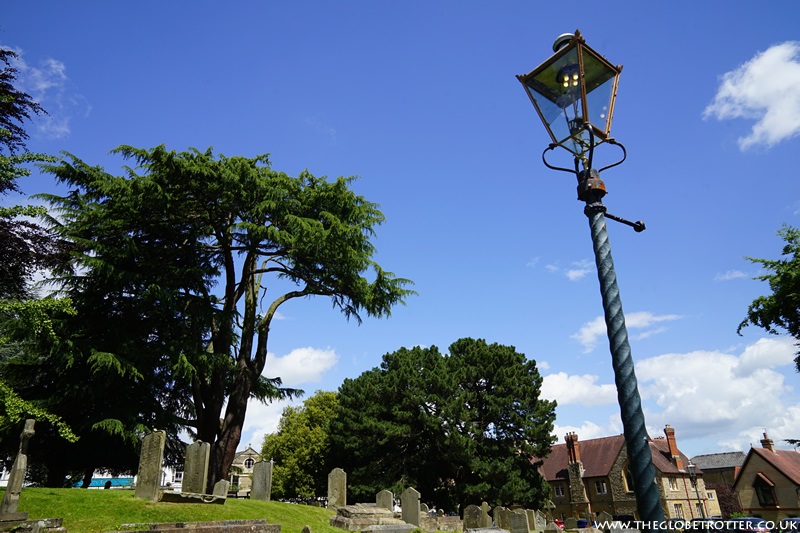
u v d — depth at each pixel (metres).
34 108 19.91
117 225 24.44
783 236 25.00
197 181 23.86
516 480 40.56
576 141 5.22
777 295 23.75
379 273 25.69
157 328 26.61
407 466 44.84
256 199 24.72
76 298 24.61
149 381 25.92
